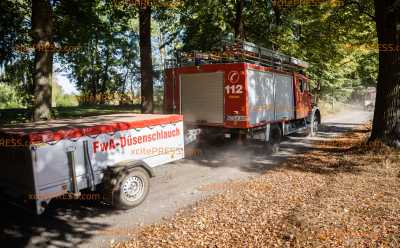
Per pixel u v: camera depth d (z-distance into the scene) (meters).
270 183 7.82
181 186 8.11
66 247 5.14
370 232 4.78
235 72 10.41
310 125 16.36
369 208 5.67
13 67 20.81
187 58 11.74
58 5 17.23
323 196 6.48
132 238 5.33
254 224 5.39
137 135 7.14
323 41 22.30
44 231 5.72
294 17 21.41
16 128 6.37
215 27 22.80
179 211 6.39
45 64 13.00
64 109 26.16
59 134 5.68
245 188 7.51
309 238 4.69
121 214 6.42
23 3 17.62
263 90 11.40
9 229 5.82
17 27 17.56
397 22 9.98
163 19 20.56
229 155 11.79
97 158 6.32
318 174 8.41
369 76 38.88
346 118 27.47
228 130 10.80
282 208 6.02
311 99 16.81
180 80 11.68
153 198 7.28
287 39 21.05
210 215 5.94
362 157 9.75
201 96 11.20
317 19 20.11
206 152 12.13
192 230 5.37
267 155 11.87
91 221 6.11
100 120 7.51
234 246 4.70
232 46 10.62
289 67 13.70
